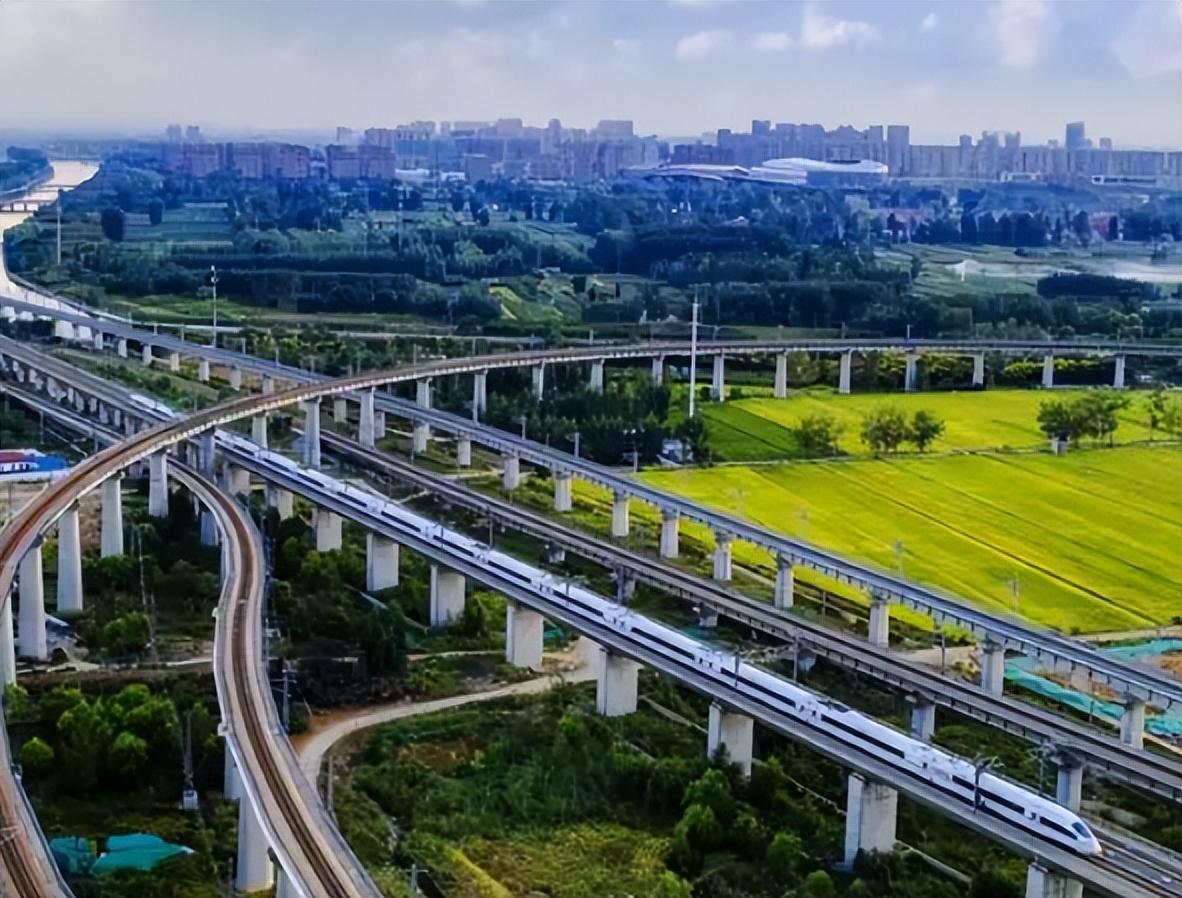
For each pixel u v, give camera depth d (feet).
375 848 521.65
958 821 515.09
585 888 508.12
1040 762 599.16
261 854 498.28
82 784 567.18
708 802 555.69
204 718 602.03
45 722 609.01
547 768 601.21
